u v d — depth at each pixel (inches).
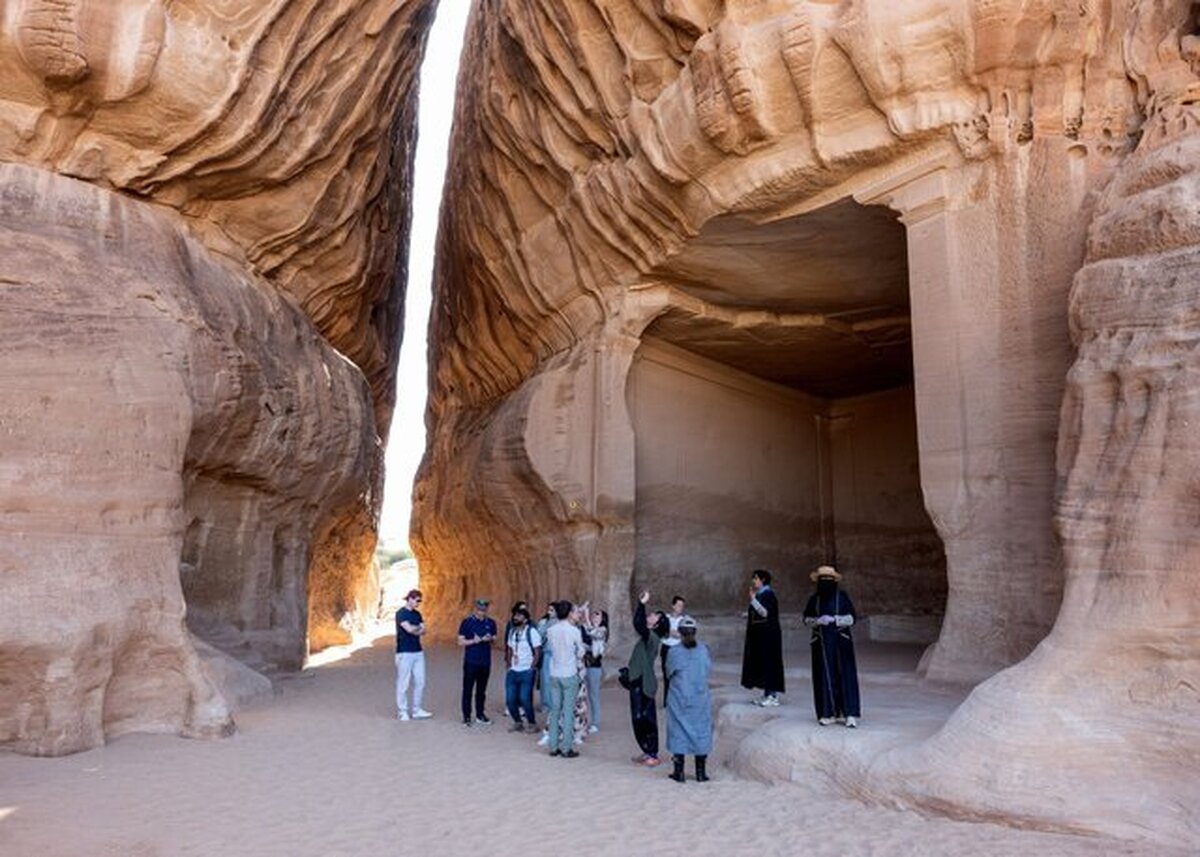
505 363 713.0
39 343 301.0
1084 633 213.0
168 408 326.3
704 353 577.9
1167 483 210.7
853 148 355.6
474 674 356.8
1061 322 296.4
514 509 592.1
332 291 561.3
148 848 193.3
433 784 255.6
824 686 256.1
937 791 207.3
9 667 267.6
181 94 384.2
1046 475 292.8
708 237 438.9
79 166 377.7
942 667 308.8
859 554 647.1
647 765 278.1
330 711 380.8
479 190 612.4
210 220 446.3
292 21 425.1
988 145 322.7
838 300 508.4
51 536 284.5
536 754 296.8
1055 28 304.3
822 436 671.1
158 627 302.2
